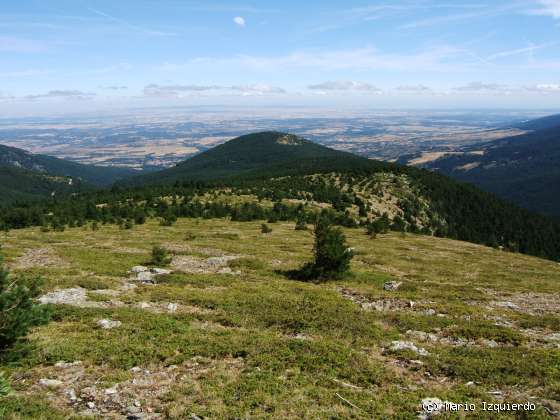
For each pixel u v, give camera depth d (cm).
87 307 1989
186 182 15775
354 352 1520
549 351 1575
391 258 4562
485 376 1355
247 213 9238
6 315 1291
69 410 1070
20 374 1264
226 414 1065
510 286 3206
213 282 2733
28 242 4978
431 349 1603
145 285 2584
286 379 1298
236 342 1570
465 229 12738
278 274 3152
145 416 1052
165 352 1440
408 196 15312
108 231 6825
